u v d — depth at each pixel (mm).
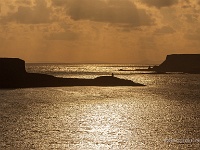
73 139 59000
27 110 97125
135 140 58656
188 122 78062
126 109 102812
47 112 93250
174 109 104250
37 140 58031
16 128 68562
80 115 88375
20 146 54062
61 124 73812
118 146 54719
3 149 52375
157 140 58938
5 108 101500
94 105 112062
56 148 52969
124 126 72438
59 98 133750
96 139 59250
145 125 73750
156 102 125250
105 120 80500
